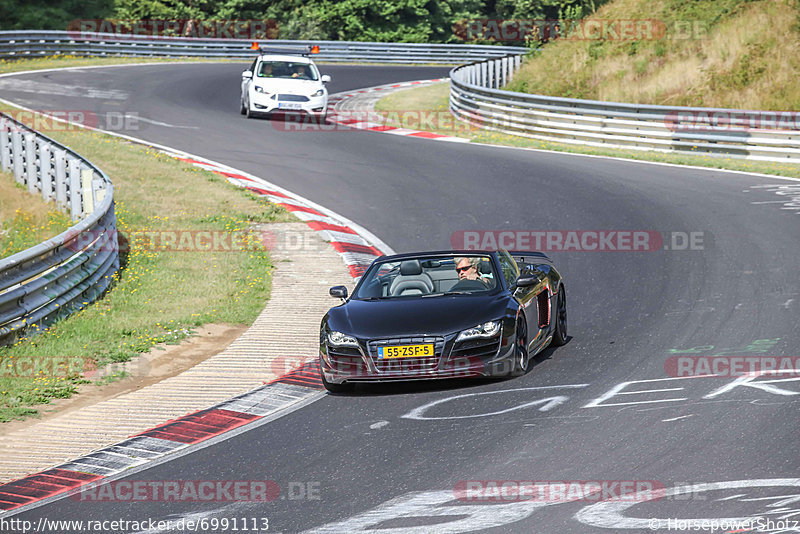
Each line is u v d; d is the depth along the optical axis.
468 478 16.09
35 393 23.03
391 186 50.66
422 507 14.90
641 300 30.05
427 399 21.48
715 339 25.02
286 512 15.14
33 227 40.31
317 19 139.50
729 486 14.95
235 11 138.62
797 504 14.04
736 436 17.33
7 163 48.62
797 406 18.91
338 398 22.30
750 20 73.69
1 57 95.62
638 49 78.25
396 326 22.34
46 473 18.03
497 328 22.12
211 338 28.48
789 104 65.69
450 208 45.59
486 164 55.69
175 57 110.69
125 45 106.81
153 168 53.34
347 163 56.53
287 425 20.30
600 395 20.69
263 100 68.50
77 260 30.81
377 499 15.41
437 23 148.25
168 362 26.12
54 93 77.56
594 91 77.19
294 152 59.66
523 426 18.81
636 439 17.55
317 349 26.80
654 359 23.55
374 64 121.00
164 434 20.09
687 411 19.06
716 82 69.56
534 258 28.47
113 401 22.64
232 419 21.03
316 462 17.62
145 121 68.38
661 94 71.81
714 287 30.69
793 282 30.45
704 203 43.94
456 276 25.17
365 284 25.48
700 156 57.84
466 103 74.50
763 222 39.53
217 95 82.50
